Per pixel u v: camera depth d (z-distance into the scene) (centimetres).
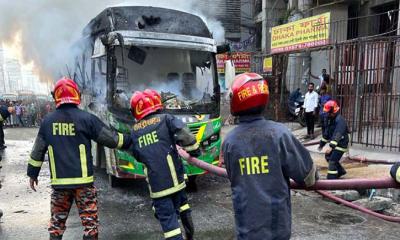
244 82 217
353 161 780
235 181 218
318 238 430
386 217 306
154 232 455
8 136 1556
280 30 1255
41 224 489
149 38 612
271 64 1474
